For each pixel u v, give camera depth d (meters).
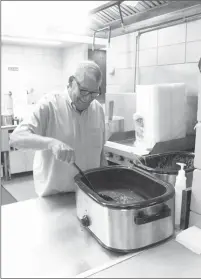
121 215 0.91
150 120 1.91
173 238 1.06
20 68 4.50
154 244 1.00
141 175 1.24
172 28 2.22
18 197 3.53
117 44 2.80
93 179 1.28
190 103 2.12
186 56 2.15
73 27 1.72
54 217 1.24
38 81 4.73
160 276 0.85
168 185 1.09
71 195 1.52
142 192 1.25
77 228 1.14
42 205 1.38
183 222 1.18
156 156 1.69
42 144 1.24
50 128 1.46
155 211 0.95
